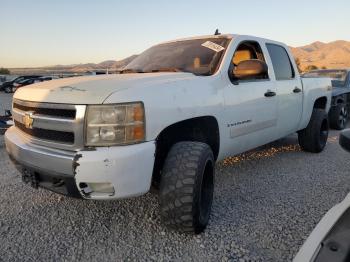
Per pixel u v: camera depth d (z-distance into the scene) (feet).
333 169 15.87
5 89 97.19
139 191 8.25
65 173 8.18
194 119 9.92
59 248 8.95
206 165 9.50
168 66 12.41
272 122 14.12
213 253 8.58
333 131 27.55
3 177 14.96
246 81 12.51
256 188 13.32
